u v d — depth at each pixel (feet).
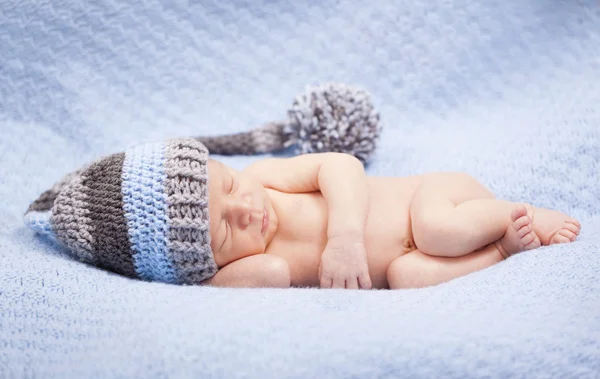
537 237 5.18
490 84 7.95
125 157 5.15
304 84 8.07
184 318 4.18
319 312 4.23
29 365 4.09
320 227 5.51
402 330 3.96
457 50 8.00
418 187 5.74
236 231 5.13
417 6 8.02
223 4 7.93
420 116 8.01
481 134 7.43
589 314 4.11
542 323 4.02
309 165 5.69
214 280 5.16
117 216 4.96
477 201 5.31
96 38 7.64
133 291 4.65
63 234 5.16
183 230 4.86
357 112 6.99
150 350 3.94
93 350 4.09
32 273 4.92
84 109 7.57
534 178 6.48
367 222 5.52
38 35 7.45
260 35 8.03
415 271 5.18
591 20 7.80
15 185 6.71
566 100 7.40
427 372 3.77
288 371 3.79
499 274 4.67
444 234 5.10
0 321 4.49
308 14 8.06
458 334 3.91
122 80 7.75
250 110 7.98
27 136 7.29
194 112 7.92
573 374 3.78
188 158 5.00
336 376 3.77
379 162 7.25
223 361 3.84
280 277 5.04
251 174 5.93
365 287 5.05
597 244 4.96
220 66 7.98
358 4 8.05
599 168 6.43
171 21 7.84
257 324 4.08
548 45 7.89
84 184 5.17
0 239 5.74
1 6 7.33
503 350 3.83
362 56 8.11
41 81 7.47
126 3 7.66
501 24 7.96
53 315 4.48
